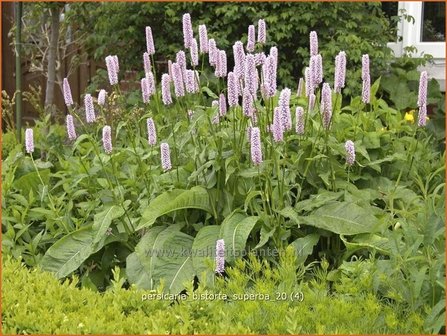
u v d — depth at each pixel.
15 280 4.65
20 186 6.21
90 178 5.95
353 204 5.15
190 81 5.33
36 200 6.12
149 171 5.59
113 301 4.29
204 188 5.24
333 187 5.55
